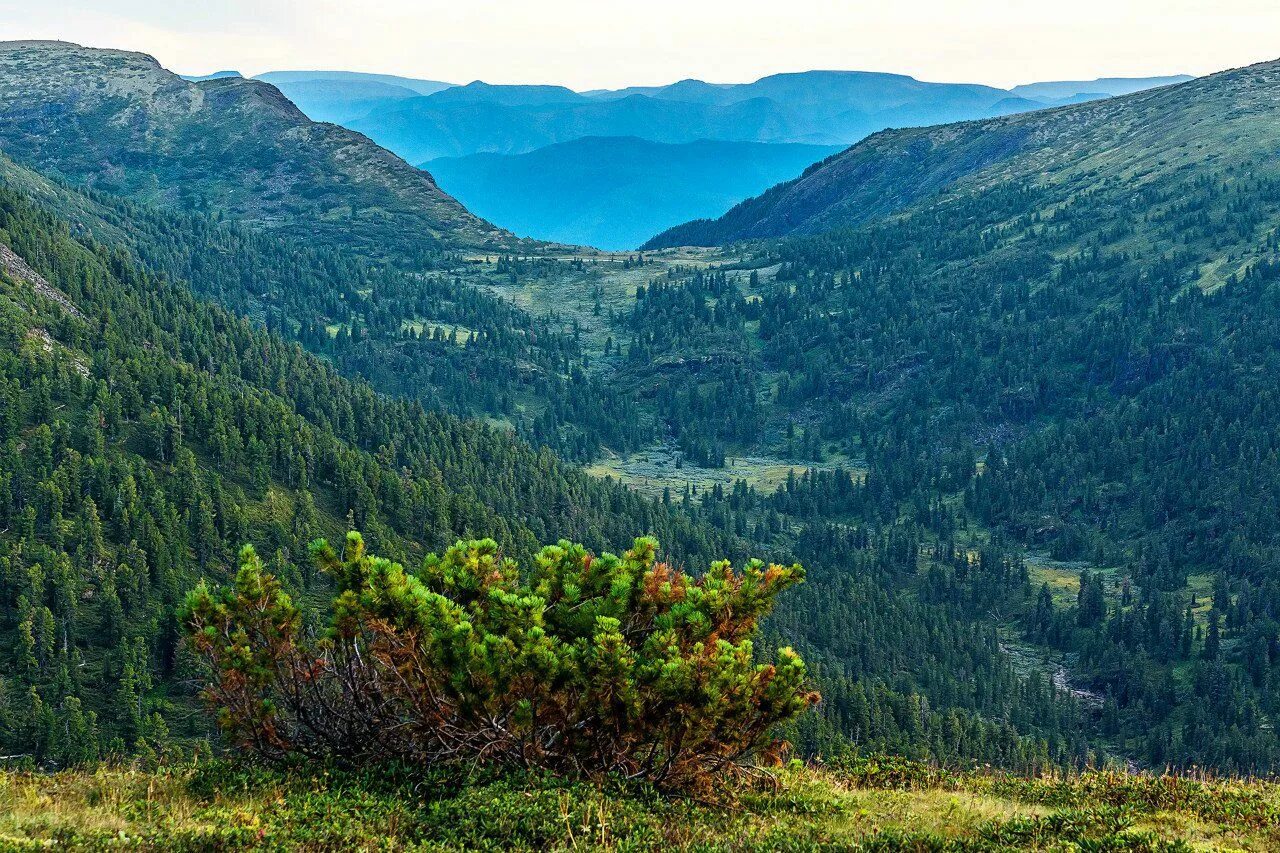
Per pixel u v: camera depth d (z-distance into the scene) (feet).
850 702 410.93
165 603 349.82
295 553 406.00
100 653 327.06
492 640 61.36
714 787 65.62
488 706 62.34
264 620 66.59
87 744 274.16
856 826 60.49
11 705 295.07
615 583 66.59
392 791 62.34
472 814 56.13
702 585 69.10
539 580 68.85
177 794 60.90
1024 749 440.45
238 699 65.92
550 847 53.11
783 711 64.85
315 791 60.39
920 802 68.54
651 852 53.26
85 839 49.32
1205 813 60.85
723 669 61.31
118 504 384.88
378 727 67.00
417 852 51.72
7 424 404.16
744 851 54.49
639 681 61.57
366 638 65.98
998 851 54.13
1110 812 59.88
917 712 436.76
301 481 473.26
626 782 63.21
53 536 360.69
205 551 390.83
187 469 421.59
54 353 467.93
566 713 63.52
